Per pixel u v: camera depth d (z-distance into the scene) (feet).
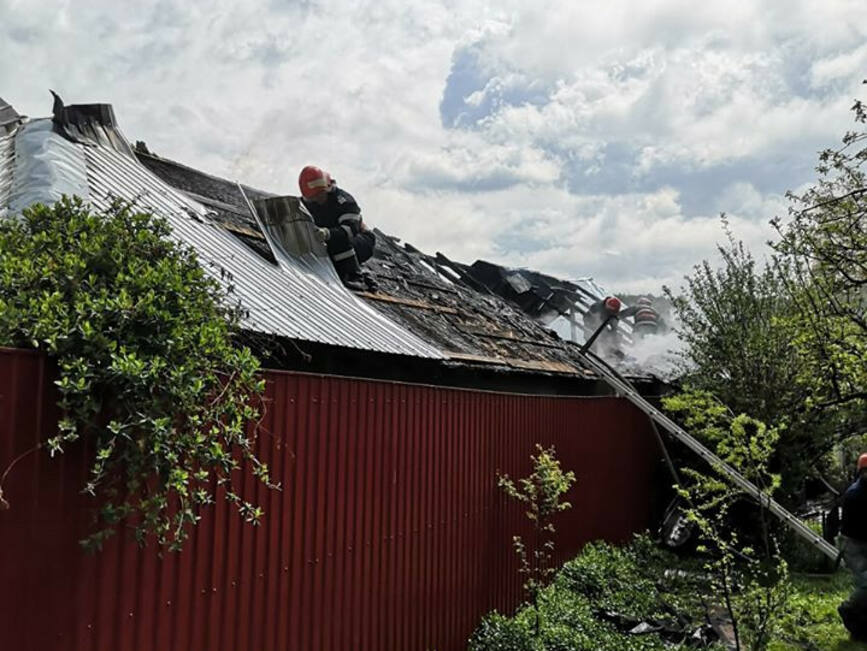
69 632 10.57
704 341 43.52
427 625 20.62
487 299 47.06
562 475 28.12
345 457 17.10
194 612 12.79
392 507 19.01
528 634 22.35
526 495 27.53
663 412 44.37
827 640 26.40
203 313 11.97
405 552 19.58
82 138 24.31
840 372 34.17
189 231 23.25
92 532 10.74
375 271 36.70
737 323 42.04
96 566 10.96
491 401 25.02
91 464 10.70
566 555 31.14
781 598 23.07
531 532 27.94
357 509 17.53
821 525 41.70
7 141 23.68
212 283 12.74
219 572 13.35
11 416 9.75
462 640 22.59
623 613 26.48
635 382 46.47
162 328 10.79
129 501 11.15
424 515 20.56
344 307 24.84
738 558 36.60
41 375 10.09
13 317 9.88
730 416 36.35
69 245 11.75
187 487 12.22
